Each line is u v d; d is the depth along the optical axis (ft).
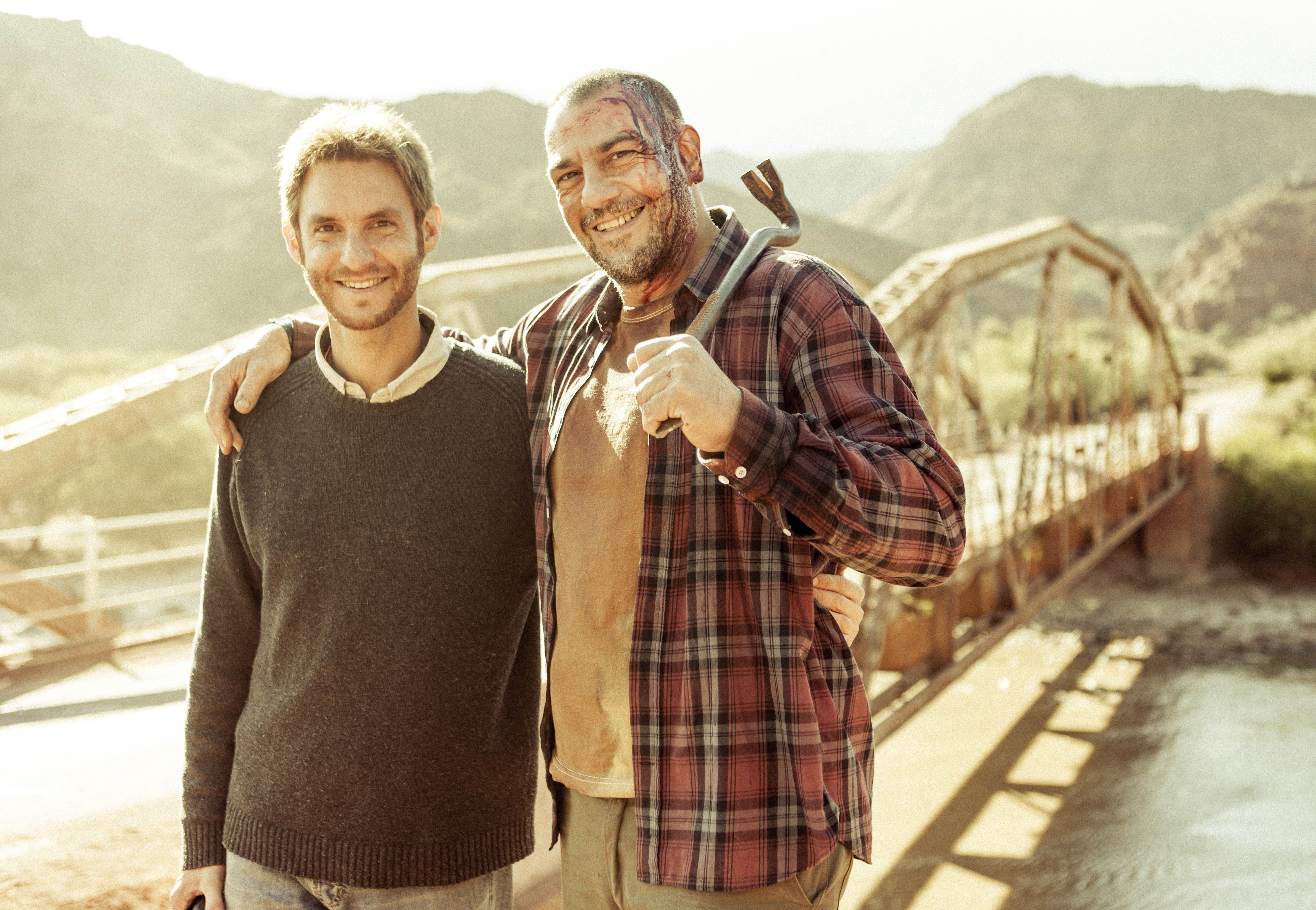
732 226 5.31
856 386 4.54
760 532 4.70
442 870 5.38
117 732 14.06
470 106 412.57
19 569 61.52
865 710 5.01
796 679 4.62
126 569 65.51
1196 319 259.60
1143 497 51.26
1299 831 28.99
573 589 5.21
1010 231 29.99
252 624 5.90
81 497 72.13
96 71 404.16
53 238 301.84
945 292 21.71
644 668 4.80
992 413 105.09
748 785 4.64
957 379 23.16
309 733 5.35
